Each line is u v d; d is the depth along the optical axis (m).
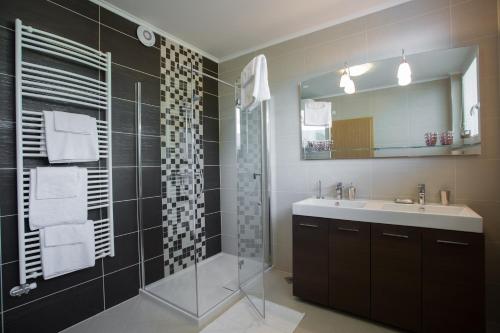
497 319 1.69
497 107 1.67
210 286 2.24
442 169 1.84
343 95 2.19
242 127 2.25
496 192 1.68
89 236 1.71
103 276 1.90
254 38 2.53
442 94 1.82
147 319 1.80
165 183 2.25
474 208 1.74
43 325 1.59
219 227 3.02
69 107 1.71
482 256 1.38
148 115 2.23
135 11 2.05
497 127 1.67
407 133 1.95
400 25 1.97
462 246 1.41
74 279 1.74
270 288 2.21
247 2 1.96
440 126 1.83
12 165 1.48
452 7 1.79
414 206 1.83
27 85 1.51
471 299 1.40
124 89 2.05
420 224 1.52
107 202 1.88
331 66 2.26
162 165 2.27
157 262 2.25
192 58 2.69
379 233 1.64
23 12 1.51
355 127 2.15
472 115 1.73
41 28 1.58
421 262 1.52
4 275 1.45
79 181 1.67
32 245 1.50
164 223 2.26
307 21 2.24
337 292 1.81
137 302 2.02
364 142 2.11
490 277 1.70
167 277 2.21
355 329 1.66
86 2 1.82
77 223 1.67
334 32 2.25
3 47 1.44
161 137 2.29
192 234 2.00
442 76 1.82
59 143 1.58
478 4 1.71
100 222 1.83
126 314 1.86
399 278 1.59
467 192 1.76
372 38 2.08
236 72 2.88
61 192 1.58
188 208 2.08
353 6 2.03
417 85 1.90
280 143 2.53
